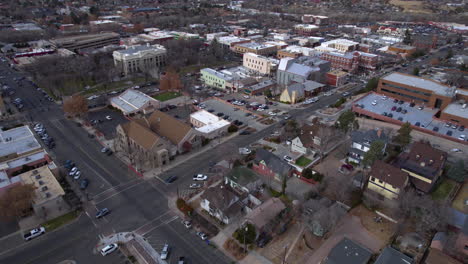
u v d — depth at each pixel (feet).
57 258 210.38
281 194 271.28
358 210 252.21
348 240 212.02
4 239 225.15
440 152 283.79
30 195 240.12
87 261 208.33
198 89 541.34
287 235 228.43
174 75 544.21
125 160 327.06
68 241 224.33
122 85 558.56
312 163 313.32
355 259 197.16
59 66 579.07
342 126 360.69
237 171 280.72
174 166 316.81
